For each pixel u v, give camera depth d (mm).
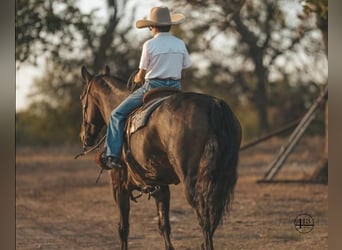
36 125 65438
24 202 27656
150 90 14312
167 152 13312
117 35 52062
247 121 78062
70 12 34781
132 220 22625
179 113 13094
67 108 61094
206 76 60625
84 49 47719
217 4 29688
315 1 25125
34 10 32750
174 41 14891
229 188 12656
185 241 19016
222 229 20312
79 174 38438
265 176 30578
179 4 29297
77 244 19250
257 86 60906
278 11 45656
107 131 14828
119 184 15688
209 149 12602
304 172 32469
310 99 60844
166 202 15602
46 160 47125
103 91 16641
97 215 24297
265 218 21984
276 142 58000
